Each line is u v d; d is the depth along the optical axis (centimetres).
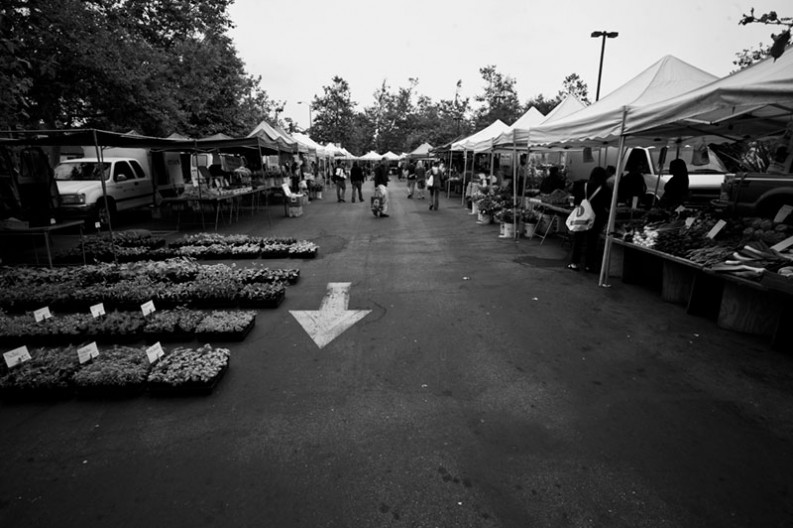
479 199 1538
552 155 2147
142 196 1521
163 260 880
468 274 766
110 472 285
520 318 552
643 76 776
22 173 847
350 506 255
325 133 6344
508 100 4719
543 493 264
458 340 486
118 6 1560
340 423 335
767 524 241
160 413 350
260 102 4369
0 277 701
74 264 864
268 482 275
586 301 617
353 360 439
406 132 6650
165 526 242
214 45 2138
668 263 609
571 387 386
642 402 362
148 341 478
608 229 682
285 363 433
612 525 241
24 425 336
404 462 291
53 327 482
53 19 1092
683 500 258
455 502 257
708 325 526
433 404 360
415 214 1653
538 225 1173
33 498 263
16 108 846
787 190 857
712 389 382
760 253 497
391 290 670
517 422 335
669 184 934
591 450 303
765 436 318
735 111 573
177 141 1038
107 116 1461
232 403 363
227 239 1045
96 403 365
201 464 291
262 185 1761
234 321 502
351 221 1463
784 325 447
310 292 660
